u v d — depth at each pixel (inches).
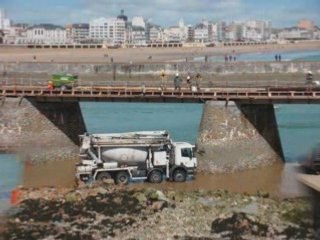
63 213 1638.8
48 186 2023.9
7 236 1477.6
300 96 2420.0
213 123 2388.0
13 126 2559.1
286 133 2893.7
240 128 2390.5
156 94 2544.3
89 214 1630.2
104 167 2089.1
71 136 2615.7
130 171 2098.9
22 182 2094.0
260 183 2128.4
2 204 1733.5
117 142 2105.1
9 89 2628.0
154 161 2128.4
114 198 1766.7
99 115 3555.6
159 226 1531.7
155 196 1770.4
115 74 3818.9
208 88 2605.8
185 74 3745.1
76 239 1455.5
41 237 1472.7
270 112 2436.0
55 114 2598.4
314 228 1225.4
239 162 2357.3
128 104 4033.0
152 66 3799.2
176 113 3614.7
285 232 1417.3
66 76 2906.0
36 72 3892.7
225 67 3720.5
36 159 2479.1
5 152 2539.4
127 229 1515.7
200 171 2314.2
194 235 1470.2
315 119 3329.2
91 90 2596.0
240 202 1716.3
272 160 2409.0
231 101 2402.8
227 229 1494.8
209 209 1652.3
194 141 2691.9
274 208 1630.2
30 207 1695.4
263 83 2881.4
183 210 1643.7
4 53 6776.6
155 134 2181.3
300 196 1314.0
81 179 2078.0
